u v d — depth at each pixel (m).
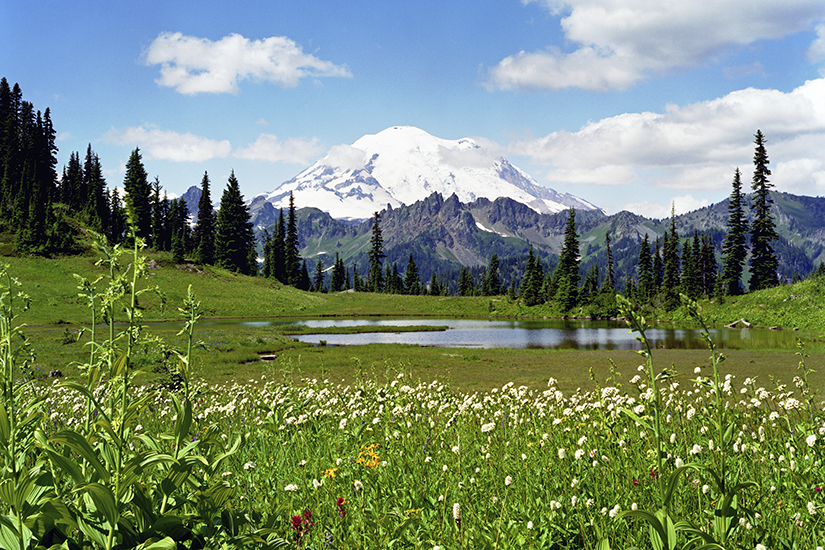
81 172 128.62
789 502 3.79
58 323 57.31
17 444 2.77
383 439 6.37
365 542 3.55
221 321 72.38
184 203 128.75
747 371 20.47
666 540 2.45
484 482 4.56
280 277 126.88
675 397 7.02
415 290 156.38
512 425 6.92
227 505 3.93
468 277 180.38
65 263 83.69
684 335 49.53
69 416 8.20
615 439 4.97
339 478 4.80
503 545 3.35
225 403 10.45
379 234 143.25
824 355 27.92
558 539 3.44
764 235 75.31
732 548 2.79
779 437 5.52
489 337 54.62
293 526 3.57
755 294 65.88
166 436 2.55
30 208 89.06
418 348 38.94
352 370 25.17
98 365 2.59
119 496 2.27
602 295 89.06
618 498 3.92
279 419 7.05
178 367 2.76
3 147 113.19
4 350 3.07
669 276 94.88
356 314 95.25
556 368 26.05
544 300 100.31
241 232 115.75
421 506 4.10
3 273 3.25
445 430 6.70
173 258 101.00
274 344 41.34
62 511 2.23
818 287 58.66
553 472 4.74
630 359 29.42
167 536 2.38
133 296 2.73
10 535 2.18
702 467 2.62
